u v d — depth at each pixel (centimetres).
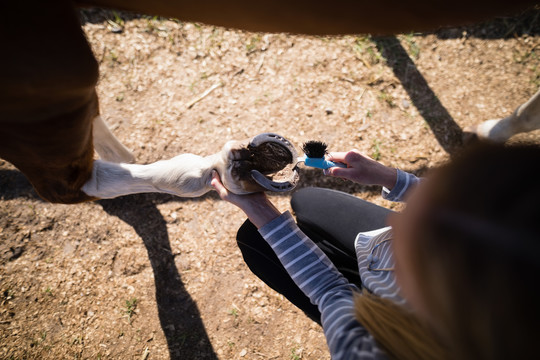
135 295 209
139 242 218
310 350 207
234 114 246
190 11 87
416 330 63
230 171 120
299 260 113
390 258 105
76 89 97
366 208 150
